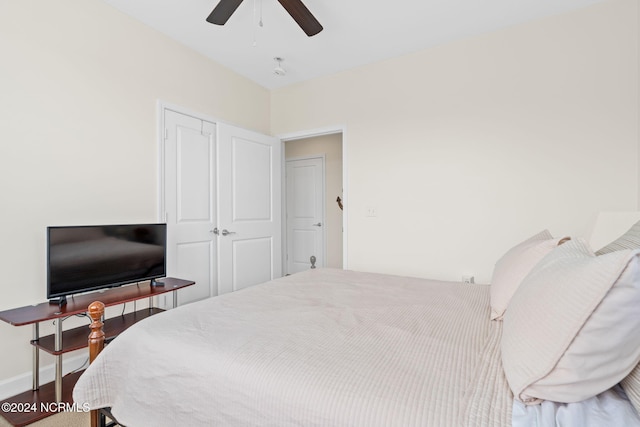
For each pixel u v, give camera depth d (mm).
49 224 1911
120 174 2266
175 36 2588
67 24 1986
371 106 3053
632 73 2088
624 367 620
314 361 856
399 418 646
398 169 2914
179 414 912
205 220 2885
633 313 589
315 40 2656
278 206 3635
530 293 796
